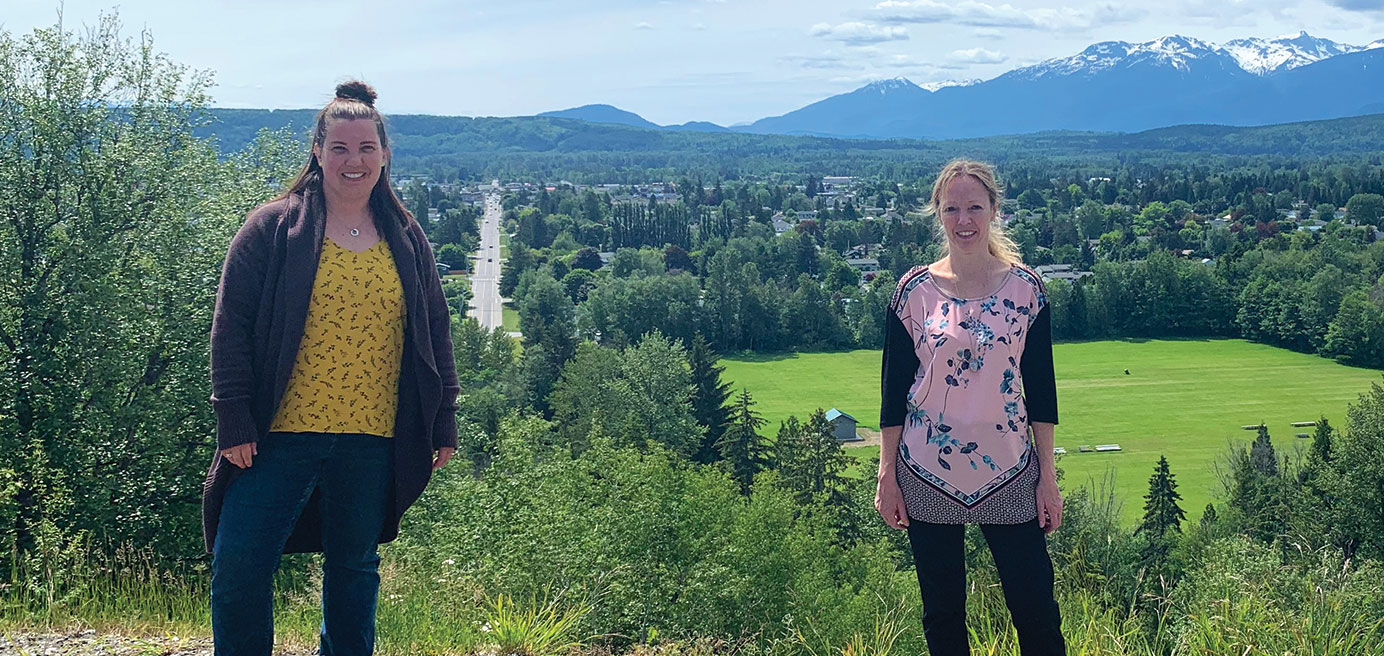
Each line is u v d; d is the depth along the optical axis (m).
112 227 14.93
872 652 4.62
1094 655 3.86
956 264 3.37
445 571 5.84
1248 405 67.19
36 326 13.78
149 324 14.14
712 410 47.47
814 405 66.25
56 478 11.50
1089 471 51.09
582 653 4.75
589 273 118.62
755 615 13.23
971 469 3.28
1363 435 21.44
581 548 10.91
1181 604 4.31
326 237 3.31
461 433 20.25
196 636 4.18
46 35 14.92
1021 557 3.30
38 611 4.42
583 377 46.97
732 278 89.31
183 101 16.14
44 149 14.86
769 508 17.66
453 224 153.25
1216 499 44.56
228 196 15.83
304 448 3.24
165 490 13.65
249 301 3.18
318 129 3.34
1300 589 4.12
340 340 3.25
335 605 3.48
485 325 94.44
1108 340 93.31
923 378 3.34
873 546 20.78
